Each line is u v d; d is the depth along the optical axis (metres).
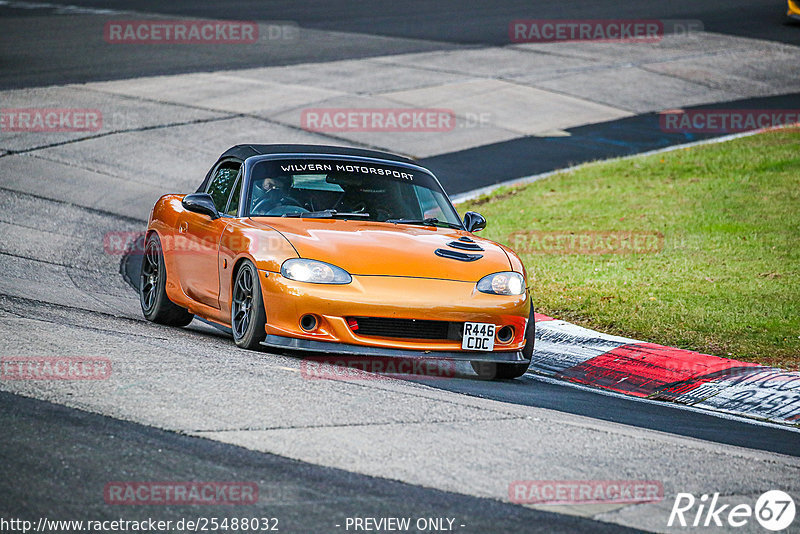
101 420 18.88
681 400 27.80
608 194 56.69
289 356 26.25
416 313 25.53
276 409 20.27
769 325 33.72
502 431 20.27
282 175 30.22
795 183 55.56
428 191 31.44
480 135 73.19
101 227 48.56
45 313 29.27
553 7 130.38
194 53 94.44
